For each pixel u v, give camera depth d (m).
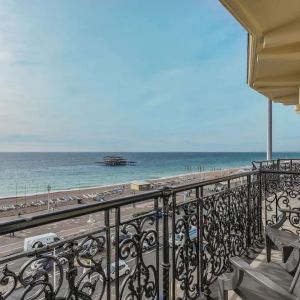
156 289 1.73
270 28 1.74
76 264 1.20
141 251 1.60
